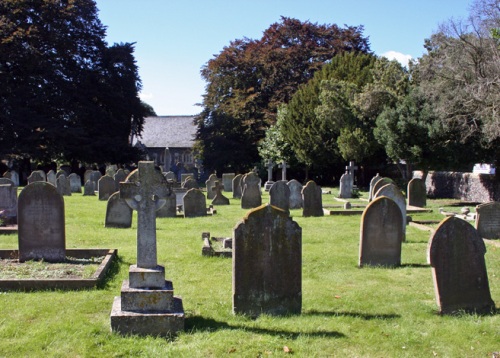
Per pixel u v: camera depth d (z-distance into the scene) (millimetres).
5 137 45406
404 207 14664
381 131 32906
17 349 6262
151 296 6934
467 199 31297
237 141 54938
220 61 56594
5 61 45625
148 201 7188
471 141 28312
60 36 48469
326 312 7934
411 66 37156
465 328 7105
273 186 21141
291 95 53500
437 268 7863
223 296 8766
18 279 9062
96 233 15633
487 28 26375
